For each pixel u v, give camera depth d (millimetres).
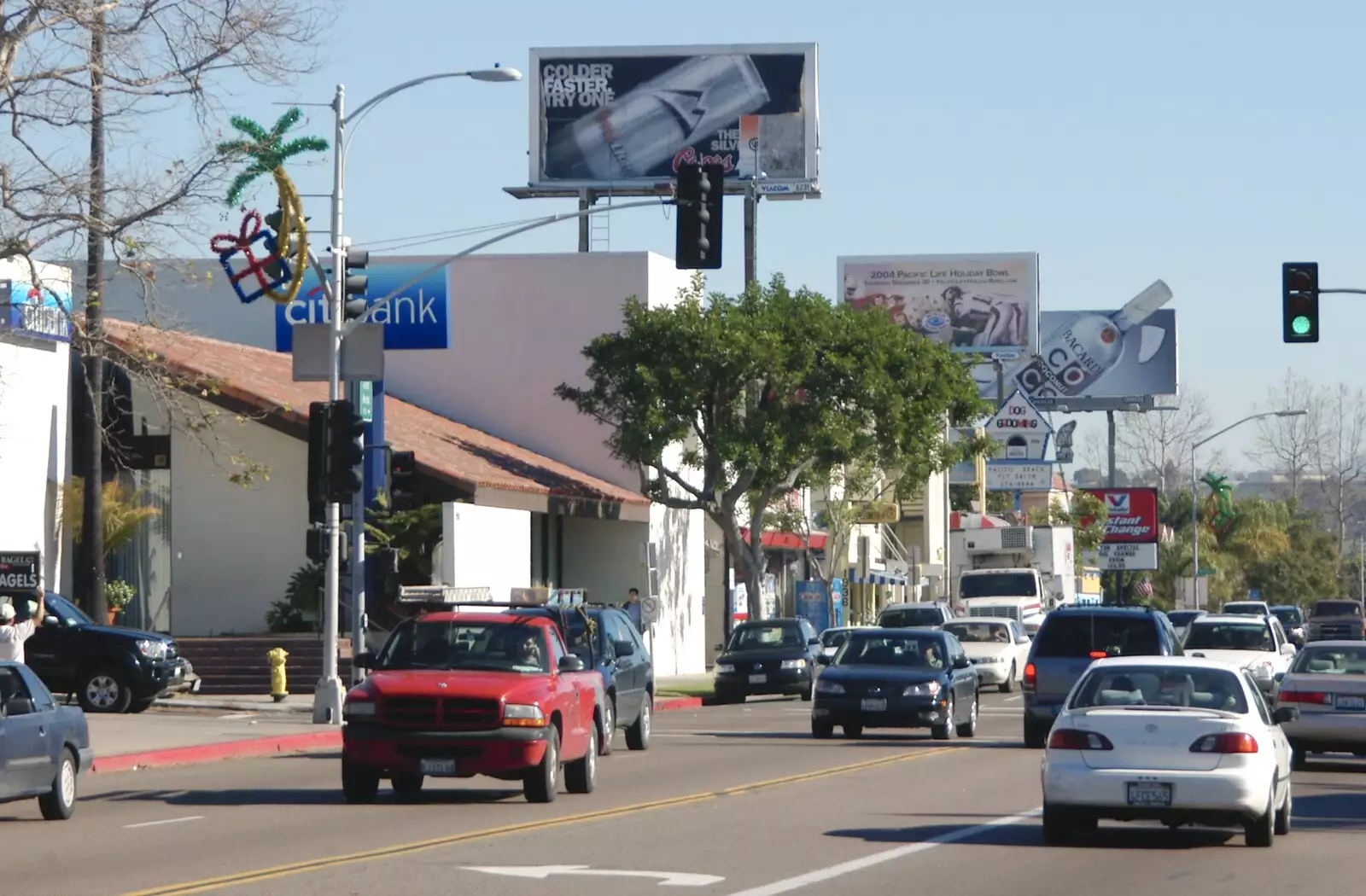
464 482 60906
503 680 27219
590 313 79125
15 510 52594
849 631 67188
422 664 28203
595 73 93938
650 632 73688
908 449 69125
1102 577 144500
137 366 41469
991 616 83562
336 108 44594
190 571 62750
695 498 82938
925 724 42625
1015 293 122750
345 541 45188
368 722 26750
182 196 35688
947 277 123375
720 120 93250
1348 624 117062
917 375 68375
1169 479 189375
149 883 18781
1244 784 21922
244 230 64312
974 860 21094
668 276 81625
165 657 46969
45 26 34188
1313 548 174625
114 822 25438
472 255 79938
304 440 62531
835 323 68250
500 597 62344
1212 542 160625
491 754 26531
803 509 97188
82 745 26828
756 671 61969
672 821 25000
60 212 34688
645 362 68562
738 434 67125
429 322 73125
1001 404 115062
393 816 25562
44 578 53969
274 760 37438
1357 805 28844
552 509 67750
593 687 30156
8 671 25734
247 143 36875
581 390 77625
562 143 93875
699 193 38281
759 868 20156
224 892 18094
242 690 56531
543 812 26156
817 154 93000
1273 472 189375
